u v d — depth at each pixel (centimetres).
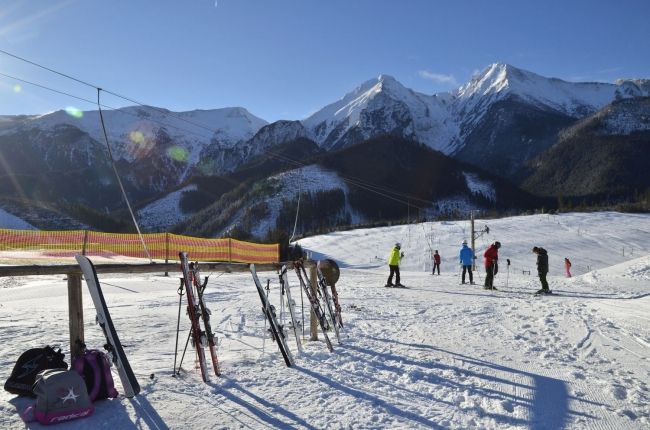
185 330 774
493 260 1658
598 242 6894
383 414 420
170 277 1844
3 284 1548
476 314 1043
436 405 449
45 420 359
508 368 593
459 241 6794
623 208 10581
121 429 360
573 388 518
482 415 429
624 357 670
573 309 1135
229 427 375
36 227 10925
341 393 470
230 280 1808
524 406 455
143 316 890
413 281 2075
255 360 582
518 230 7650
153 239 2556
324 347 673
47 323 784
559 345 739
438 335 792
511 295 1464
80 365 409
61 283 1536
